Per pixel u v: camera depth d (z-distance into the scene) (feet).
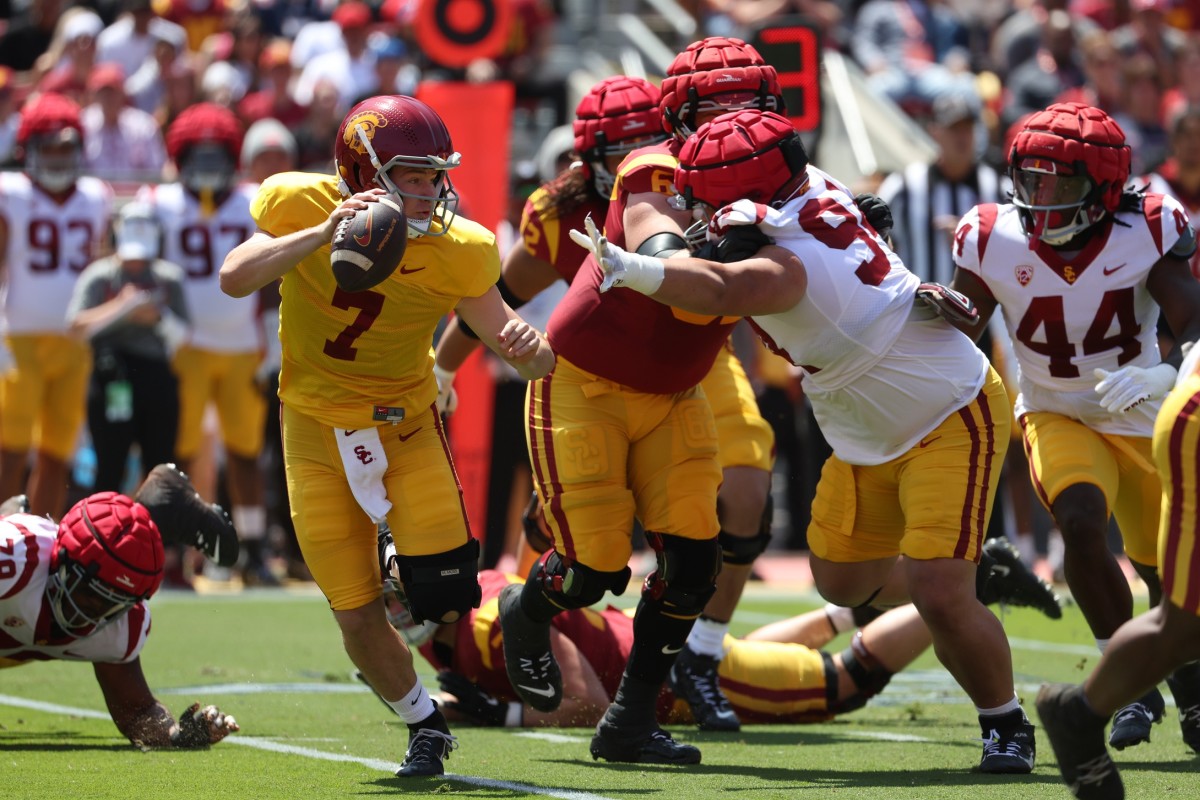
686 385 55.42
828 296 51.55
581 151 61.11
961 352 53.78
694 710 65.31
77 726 63.87
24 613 54.90
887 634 65.92
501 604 58.70
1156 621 41.16
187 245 116.06
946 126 111.14
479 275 51.01
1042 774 53.52
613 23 177.17
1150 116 156.76
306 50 164.25
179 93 147.74
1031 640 95.09
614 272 47.39
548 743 60.90
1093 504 56.65
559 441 55.67
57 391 114.21
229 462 119.75
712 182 51.11
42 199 113.50
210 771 53.21
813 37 88.28
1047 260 57.11
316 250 49.26
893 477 54.85
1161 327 89.76
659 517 55.57
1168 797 48.60
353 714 67.67
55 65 153.17
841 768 54.85
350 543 52.47
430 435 52.95
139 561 54.39
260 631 96.12
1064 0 172.96
